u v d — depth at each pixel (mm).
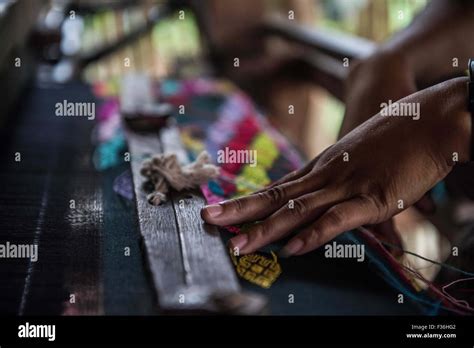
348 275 496
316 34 1456
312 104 1720
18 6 975
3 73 880
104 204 625
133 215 598
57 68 1303
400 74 682
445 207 714
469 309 473
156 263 472
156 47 2029
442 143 512
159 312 427
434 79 729
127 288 474
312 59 1583
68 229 572
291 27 1592
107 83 1176
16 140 830
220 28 1767
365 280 492
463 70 729
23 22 1045
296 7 1810
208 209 521
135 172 646
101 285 478
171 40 2094
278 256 511
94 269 502
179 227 521
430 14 744
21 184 678
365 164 518
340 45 1310
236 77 1656
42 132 868
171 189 597
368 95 671
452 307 471
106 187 667
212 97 1104
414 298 475
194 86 1182
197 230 515
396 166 510
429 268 563
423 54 711
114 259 517
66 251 532
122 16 1899
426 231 1048
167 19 1954
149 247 493
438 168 514
